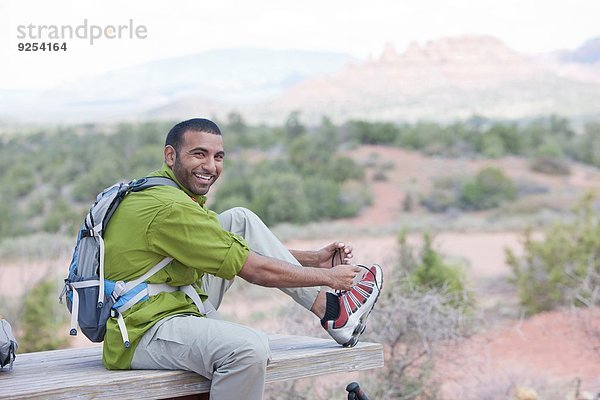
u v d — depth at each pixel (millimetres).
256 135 45312
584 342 8570
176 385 3354
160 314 3441
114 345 3428
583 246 12609
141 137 43625
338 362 3697
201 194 3697
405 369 6156
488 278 17688
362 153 43594
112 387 3213
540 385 7492
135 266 3445
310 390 6098
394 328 5934
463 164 41469
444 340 6133
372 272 3785
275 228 29953
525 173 39969
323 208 33438
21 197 39062
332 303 3738
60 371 3471
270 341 4066
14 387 3127
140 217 3439
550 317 11484
